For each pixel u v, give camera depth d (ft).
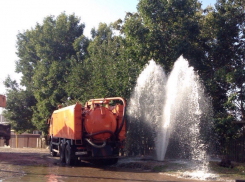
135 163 51.16
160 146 55.83
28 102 116.37
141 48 61.41
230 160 51.62
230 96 52.29
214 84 56.18
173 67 58.80
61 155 59.26
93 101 52.65
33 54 117.29
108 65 70.28
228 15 60.59
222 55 62.34
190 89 55.47
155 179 39.06
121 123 51.85
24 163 55.98
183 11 62.64
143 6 62.90
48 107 96.58
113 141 52.47
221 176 40.32
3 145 149.07
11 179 38.55
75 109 50.47
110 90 64.23
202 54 63.26
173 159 56.24
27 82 119.44
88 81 77.92
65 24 107.34
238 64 61.57
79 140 51.24
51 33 104.58
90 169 49.06
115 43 74.84
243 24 61.87
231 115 54.29
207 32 65.36
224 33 60.80
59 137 61.77
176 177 40.63
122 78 63.36
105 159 55.11
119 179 39.11
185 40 61.00
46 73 99.55
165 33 61.21
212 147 56.13
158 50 61.67
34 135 136.87
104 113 51.49
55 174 43.39
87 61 81.56
